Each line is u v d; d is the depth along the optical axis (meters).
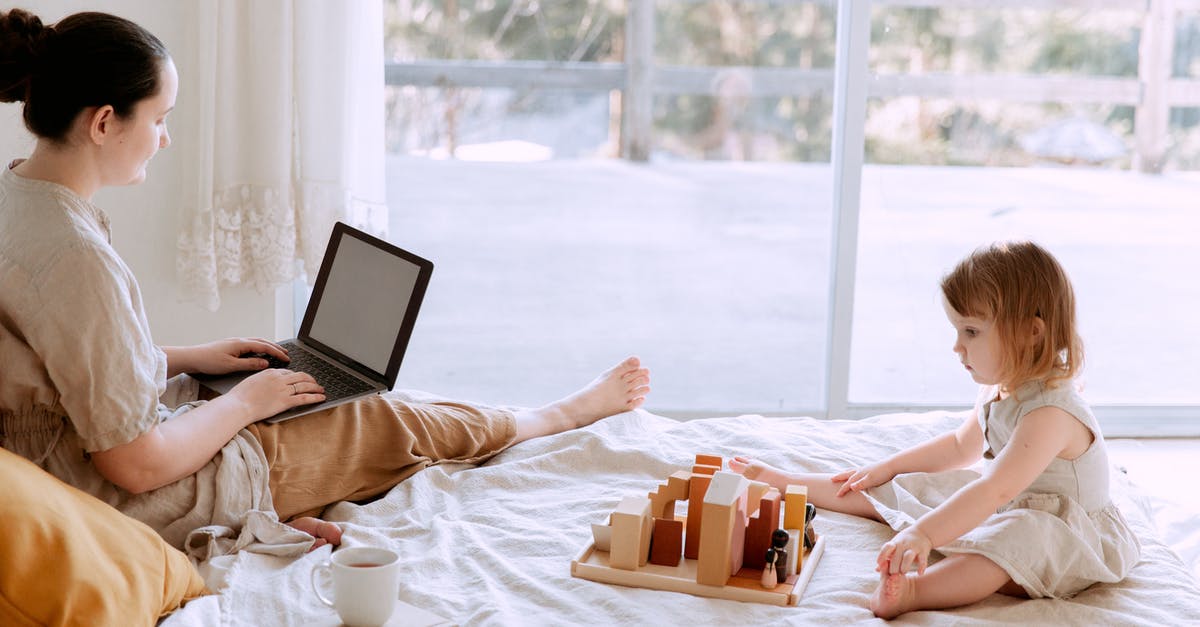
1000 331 1.67
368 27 2.53
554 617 1.48
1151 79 2.91
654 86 2.88
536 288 2.98
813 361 3.04
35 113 1.54
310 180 2.53
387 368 1.94
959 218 2.95
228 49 2.43
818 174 2.93
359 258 2.06
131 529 1.43
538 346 3.01
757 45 2.85
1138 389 3.07
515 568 1.62
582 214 2.95
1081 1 2.86
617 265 2.98
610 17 2.83
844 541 1.78
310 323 2.10
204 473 1.69
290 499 1.80
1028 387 1.68
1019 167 2.94
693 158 2.92
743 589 1.54
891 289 2.98
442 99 2.85
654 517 1.65
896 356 3.02
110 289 1.52
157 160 2.58
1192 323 3.05
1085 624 1.53
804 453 2.11
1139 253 3.01
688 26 2.84
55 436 1.58
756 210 2.95
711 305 3.00
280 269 2.54
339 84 2.49
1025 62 2.87
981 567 1.59
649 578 1.57
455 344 3.00
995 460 1.64
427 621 1.41
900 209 2.94
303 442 1.82
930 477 1.85
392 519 1.81
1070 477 1.67
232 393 1.77
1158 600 1.62
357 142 2.57
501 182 2.91
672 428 2.27
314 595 1.51
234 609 1.48
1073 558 1.63
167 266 2.64
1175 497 2.53
